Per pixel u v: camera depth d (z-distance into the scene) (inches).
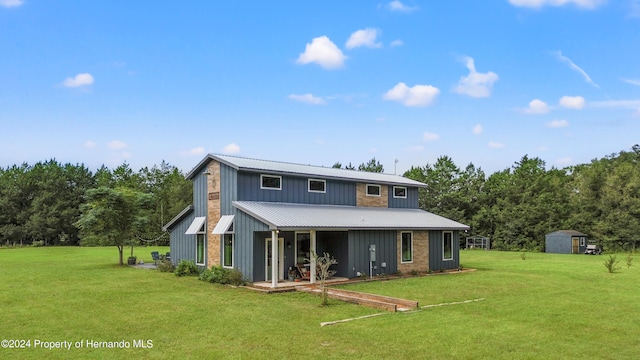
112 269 1064.2
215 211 941.2
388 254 979.3
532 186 2343.8
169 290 733.3
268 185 937.5
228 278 810.8
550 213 2213.3
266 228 789.2
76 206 2659.9
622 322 508.1
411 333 450.3
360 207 1110.4
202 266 972.6
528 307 592.1
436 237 1109.1
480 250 2251.5
